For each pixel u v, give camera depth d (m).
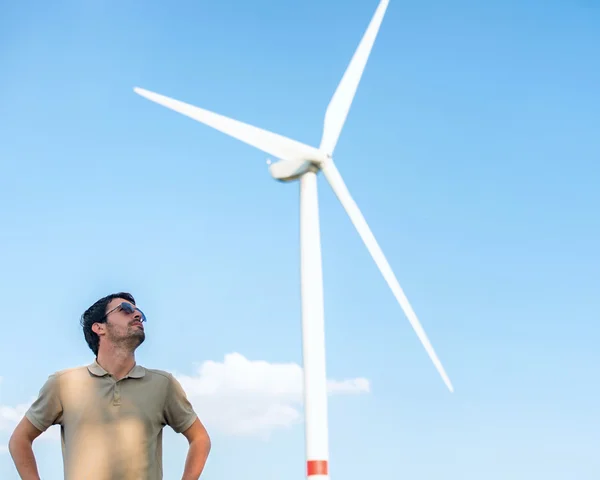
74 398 7.14
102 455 6.90
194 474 7.37
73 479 6.84
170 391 7.49
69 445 7.00
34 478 6.96
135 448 7.00
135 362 7.54
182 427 7.58
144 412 7.17
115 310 7.46
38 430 7.12
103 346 7.43
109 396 7.14
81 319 7.62
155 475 7.15
